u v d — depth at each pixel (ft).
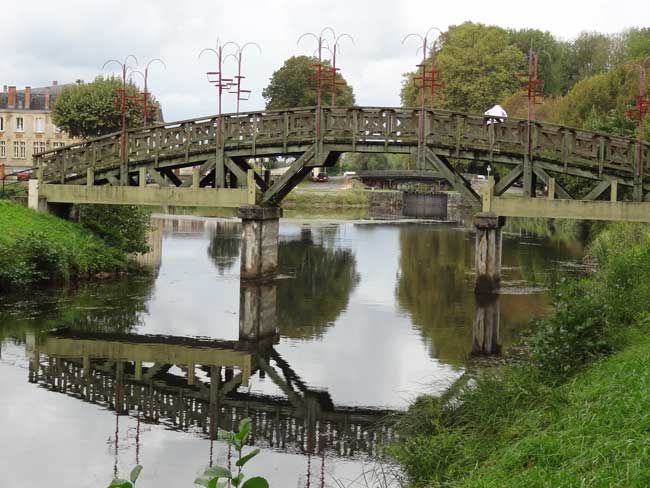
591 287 49.78
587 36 271.69
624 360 32.83
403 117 78.74
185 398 42.88
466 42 246.68
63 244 78.64
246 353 53.06
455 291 78.69
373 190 260.62
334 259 107.45
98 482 30.99
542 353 35.88
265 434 37.09
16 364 48.24
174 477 31.65
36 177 86.53
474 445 29.55
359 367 49.08
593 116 140.46
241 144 81.76
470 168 257.75
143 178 84.23
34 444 35.01
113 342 55.21
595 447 23.38
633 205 72.90
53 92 258.78
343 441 36.06
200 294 75.66
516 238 140.87
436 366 48.83
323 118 80.12
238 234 143.02
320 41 83.25
